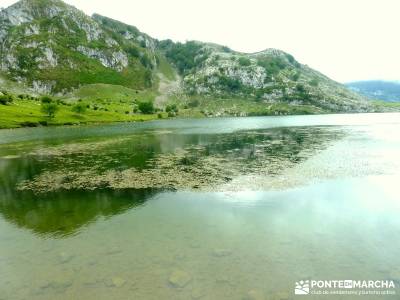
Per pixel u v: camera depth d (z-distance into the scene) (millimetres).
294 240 18391
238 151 54156
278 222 21234
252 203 25391
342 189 28859
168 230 20359
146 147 62719
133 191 30188
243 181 32594
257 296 13086
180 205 25484
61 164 45750
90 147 64625
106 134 96938
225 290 13555
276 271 15031
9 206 26672
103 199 27906
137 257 16766
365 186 29750
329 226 20359
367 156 45531
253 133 92500
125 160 47656
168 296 13219
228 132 97875
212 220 21922
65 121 154000
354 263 15641
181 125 148500
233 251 17156
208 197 27469
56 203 27188
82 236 19844
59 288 14109
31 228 21531
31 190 31797
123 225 21500
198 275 14766
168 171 38656
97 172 39344
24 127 132125
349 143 61281
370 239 18344
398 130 90125
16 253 17781
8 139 86188
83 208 25562
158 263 16047
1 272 15781
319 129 102875
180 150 57219
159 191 29891
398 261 15758
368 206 24094
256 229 20125
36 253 17688
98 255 17156
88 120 167875
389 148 52719
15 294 13805
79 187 32344
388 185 29891
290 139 72500
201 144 65938
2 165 46625
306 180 32375
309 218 21828
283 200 25953
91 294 13562
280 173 35781
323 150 52562
